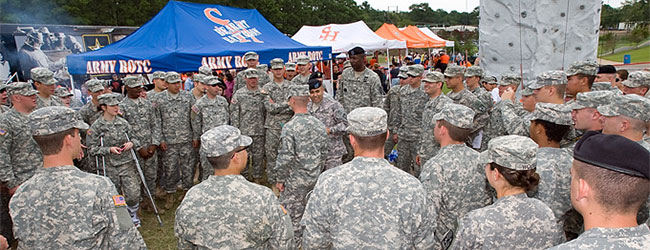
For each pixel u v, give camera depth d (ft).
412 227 6.69
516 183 6.32
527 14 12.85
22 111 13.39
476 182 8.45
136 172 16.10
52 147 7.05
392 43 45.24
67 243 6.78
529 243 6.26
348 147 18.38
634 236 3.79
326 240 7.09
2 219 12.99
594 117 9.01
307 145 12.04
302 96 11.95
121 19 83.30
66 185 6.93
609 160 3.84
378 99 19.16
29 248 6.85
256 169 20.89
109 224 7.06
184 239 7.25
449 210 8.45
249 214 7.10
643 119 7.98
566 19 12.37
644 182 3.73
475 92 16.42
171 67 22.00
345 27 46.75
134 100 16.97
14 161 13.20
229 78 36.96
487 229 6.28
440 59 69.72
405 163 18.61
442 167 8.44
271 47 25.89
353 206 6.72
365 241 6.64
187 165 19.15
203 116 18.75
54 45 40.16
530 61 13.12
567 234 9.53
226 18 27.63
